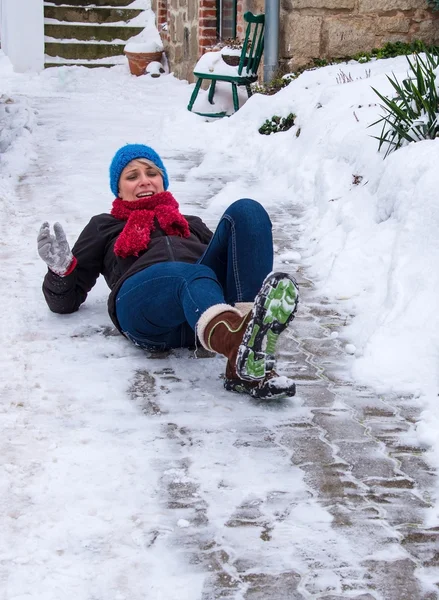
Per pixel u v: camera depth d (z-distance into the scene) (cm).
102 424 312
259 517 258
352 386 354
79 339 390
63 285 390
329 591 227
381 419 325
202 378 355
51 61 1370
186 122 915
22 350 375
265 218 345
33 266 480
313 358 382
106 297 443
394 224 484
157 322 353
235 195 652
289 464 289
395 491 275
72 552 239
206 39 1164
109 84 1259
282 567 236
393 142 565
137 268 363
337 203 569
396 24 955
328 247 513
